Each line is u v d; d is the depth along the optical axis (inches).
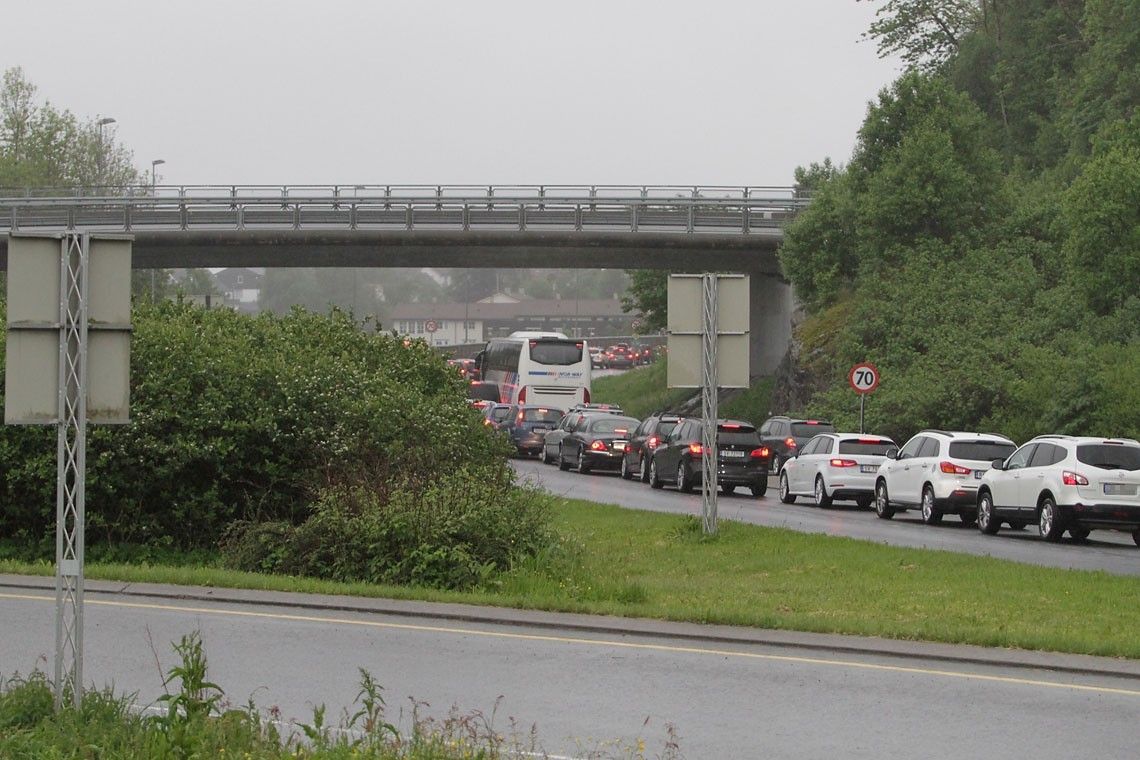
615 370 6732.3
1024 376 2075.5
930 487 1488.7
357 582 879.1
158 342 1119.0
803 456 1769.2
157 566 950.4
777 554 1060.5
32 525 1103.6
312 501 1072.8
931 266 2507.4
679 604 800.3
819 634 707.4
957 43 4298.7
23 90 5290.4
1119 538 1424.7
